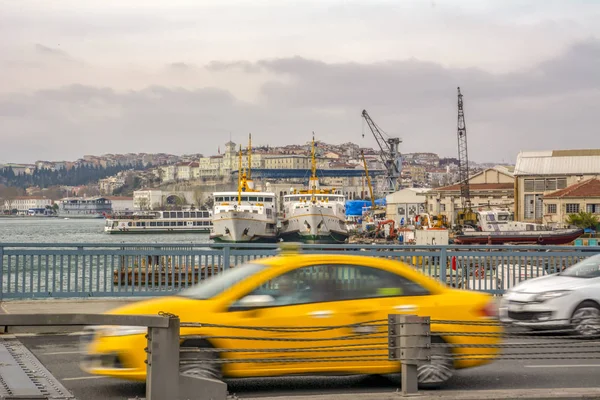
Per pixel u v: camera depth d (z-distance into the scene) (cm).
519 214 12200
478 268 2258
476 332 1125
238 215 9581
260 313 1055
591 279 1605
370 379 1203
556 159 12181
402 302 1112
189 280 2445
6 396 698
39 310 1839
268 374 1046
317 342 1069
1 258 2005
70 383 1152
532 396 918
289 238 10650
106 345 1034
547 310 1572
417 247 2197
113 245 2061
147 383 748
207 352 1029
